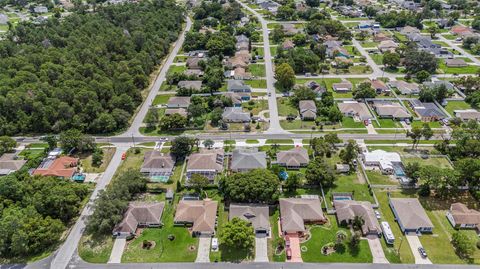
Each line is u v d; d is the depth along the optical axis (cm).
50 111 15888
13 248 9794
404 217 10712
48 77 18275
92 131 16000
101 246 10388
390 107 16475
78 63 19525
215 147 14475
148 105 18125
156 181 12719
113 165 13750
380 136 15025
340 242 10050
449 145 14225
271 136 15212
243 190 11350
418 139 14225
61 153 14400
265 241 10381
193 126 16100
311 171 12100
